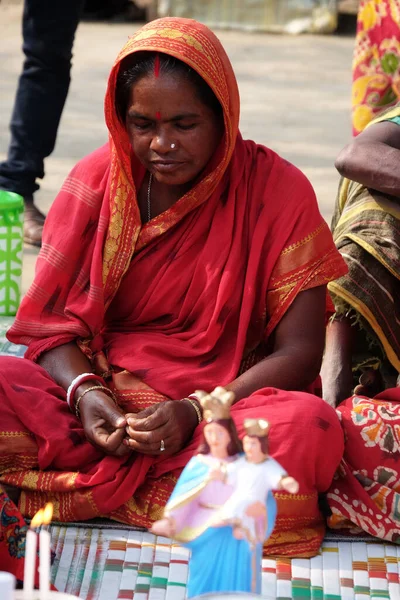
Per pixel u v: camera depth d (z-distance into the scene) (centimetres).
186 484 279
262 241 429
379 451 407
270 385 417
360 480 410
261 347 450
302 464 386
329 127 1216
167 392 416
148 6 1781
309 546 393
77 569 377
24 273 705
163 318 440
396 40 611
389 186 496
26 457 412
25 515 410
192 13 1767
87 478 400
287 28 1753
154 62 395
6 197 626
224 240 427
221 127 415
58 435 405
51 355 431
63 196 444
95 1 1798
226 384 422
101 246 432
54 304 438
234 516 273
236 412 395
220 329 428
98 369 434
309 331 432
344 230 520
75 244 435
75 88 1345
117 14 1803
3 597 236
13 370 416
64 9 743
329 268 436
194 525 278
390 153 500
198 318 433
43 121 759
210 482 276
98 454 410
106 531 402
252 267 427
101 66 1473
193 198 423
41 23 744
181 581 372
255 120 1233
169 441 391
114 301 446
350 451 411
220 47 410
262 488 275
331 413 397
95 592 364
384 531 400
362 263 502
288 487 271
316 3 1747
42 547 250
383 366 534
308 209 434
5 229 618
